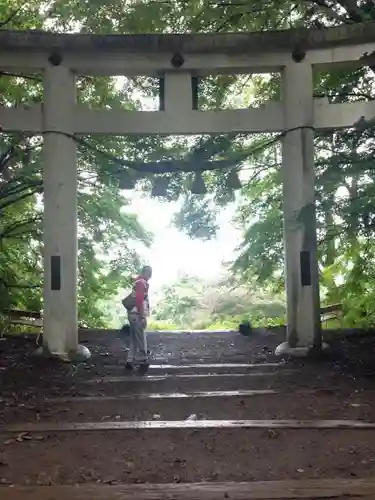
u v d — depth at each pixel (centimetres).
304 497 397
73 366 839
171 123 911
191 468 463
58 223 883
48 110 891
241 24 1073
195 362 867
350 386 721
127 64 903
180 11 1062
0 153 1029
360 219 837
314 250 885
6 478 441
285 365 831
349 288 1157
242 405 648
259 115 916
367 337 1012
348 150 935
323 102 908
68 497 399
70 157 898
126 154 1138
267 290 1644
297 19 1096
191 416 605
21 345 991
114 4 1053
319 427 560
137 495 403
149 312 829
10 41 855
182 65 905
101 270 1407
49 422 590
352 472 446
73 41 869
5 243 1154
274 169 1221
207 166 911
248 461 478
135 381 750
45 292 880
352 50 886
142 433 554
